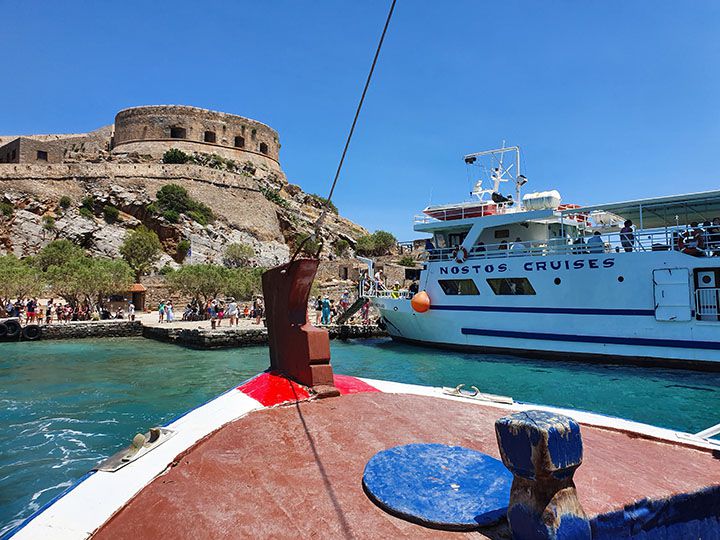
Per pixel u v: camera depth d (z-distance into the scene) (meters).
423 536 2.49
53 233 57.16
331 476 3.32
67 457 8.73
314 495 3.02
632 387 14.68
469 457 3.47
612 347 17.92
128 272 37.62
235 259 63.28
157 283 49.84
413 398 5.55
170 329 28.62
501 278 20.64
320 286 55.53
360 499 2.95
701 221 20.33
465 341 21.80
